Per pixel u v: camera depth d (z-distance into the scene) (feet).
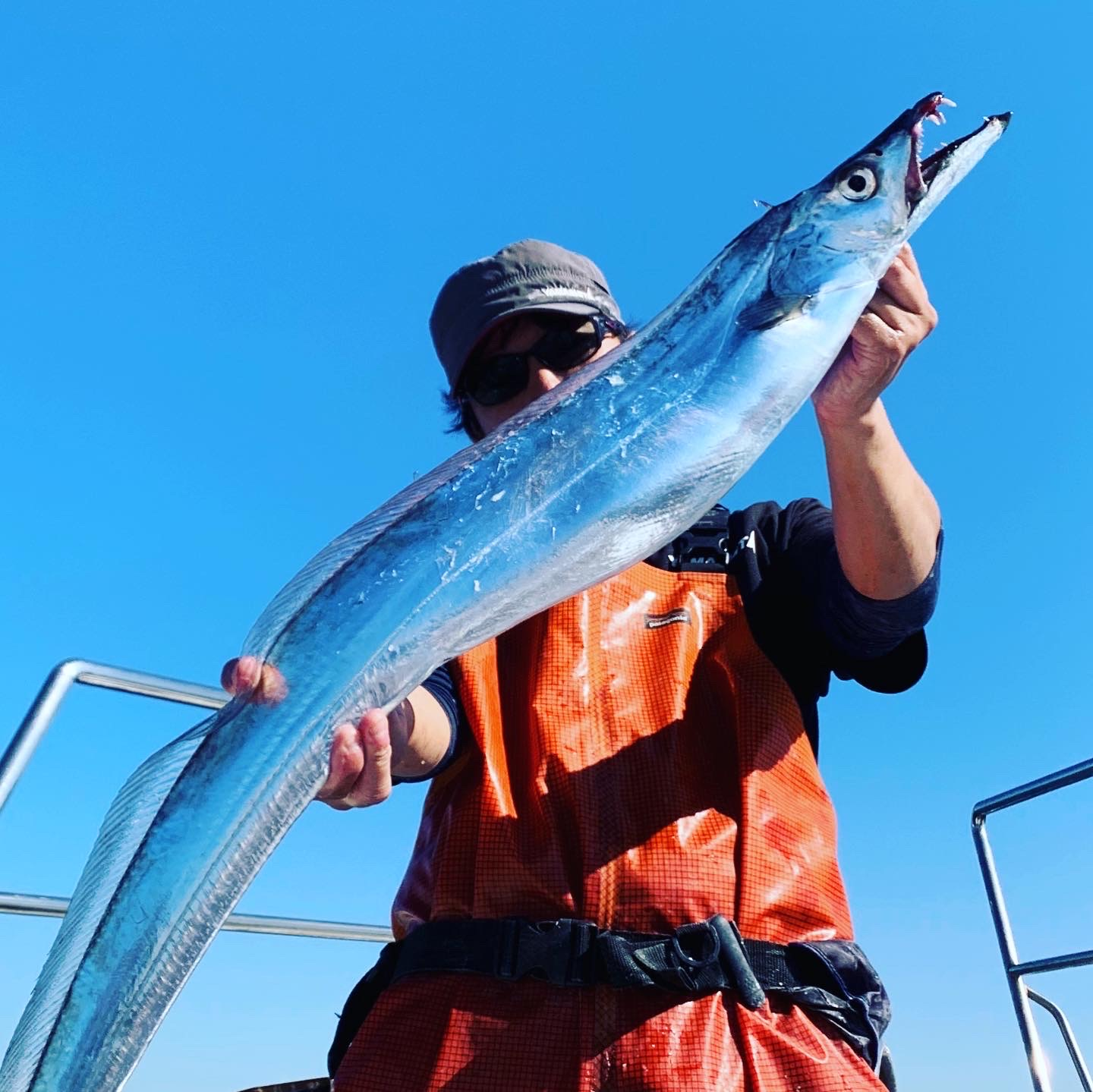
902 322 2.91
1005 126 3.13
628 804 2.97
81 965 2.55
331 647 2.74
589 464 2.81
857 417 2.93
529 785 3.09
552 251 3.86
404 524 2.83
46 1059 2.47
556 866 2.91
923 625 3.15
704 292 2.99
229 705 2.77
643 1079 2.62
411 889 3.26
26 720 3.88
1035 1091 4.84
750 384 2.86
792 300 2.92
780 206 3.04
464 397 3.98
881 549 2.99
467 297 3.83
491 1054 2.73
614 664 3.22
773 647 3.28
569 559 2.74
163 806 2.68
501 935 2.85
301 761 2.66
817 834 3.01
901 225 2.97
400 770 3.11
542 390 3.74
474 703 3.23
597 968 2.76
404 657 2.70
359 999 3.18
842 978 2.80
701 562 3.44
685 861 2.87
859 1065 2.74
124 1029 2.48
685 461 2.81
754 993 2.69
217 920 2.56
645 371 2.92
